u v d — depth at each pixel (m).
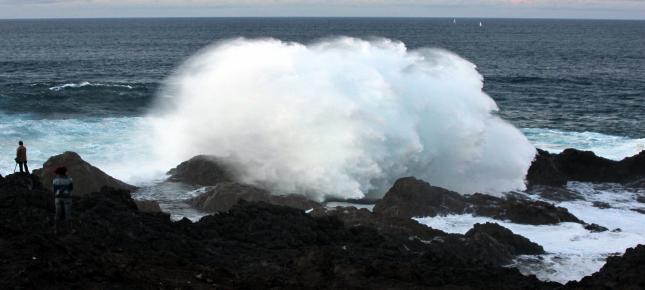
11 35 187.75
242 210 19.95
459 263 17.34
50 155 31.47
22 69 82.75
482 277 16.23
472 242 18.94
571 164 29.86
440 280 15.55
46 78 72.00
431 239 19.62
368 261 16.38
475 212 23.28
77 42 149.00
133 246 16.30
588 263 18.67
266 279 14.80
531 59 109.06
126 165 29.33
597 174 29.42
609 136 42.09
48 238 15.02
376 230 19.64
